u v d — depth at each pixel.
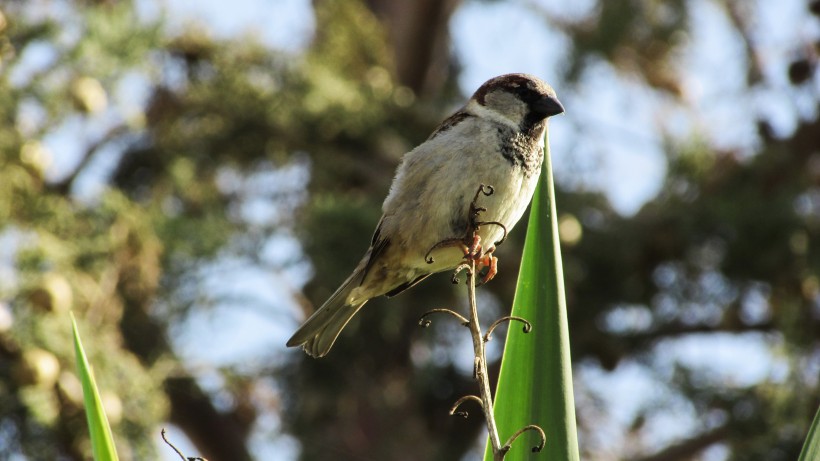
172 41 12.29
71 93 9.86
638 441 13.02
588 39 13.76
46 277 8.52
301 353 12.16
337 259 11.26
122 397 8.78
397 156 12.49
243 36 12.64
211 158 12.80
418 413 12.97
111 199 10.23
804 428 10.99
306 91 12.52
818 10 12.23
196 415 13.45
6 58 9.58
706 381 12.02
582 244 12.05
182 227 11.32
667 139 12.80
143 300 10.77
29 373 8.06
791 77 12.48
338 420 12.60
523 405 4.08
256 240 11.94
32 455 8.29
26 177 9.38
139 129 11.80
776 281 11.90
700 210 11.99
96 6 10.72
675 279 12.34
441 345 12.56
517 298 4.16
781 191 12.28
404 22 15.19
